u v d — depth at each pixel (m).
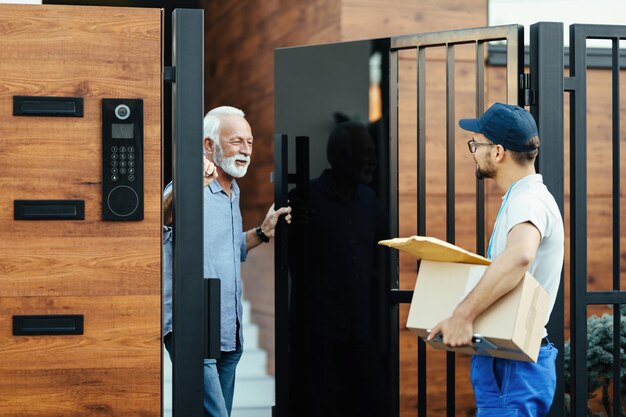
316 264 4.41
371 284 4.32
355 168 4.35
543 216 2.82
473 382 2.98
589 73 6.28
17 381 3.21
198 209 3.35
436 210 5.86
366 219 4.32
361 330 4.34
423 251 2.86
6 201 3.21
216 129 4.07
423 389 4.05
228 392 4.18
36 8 3.22
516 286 2.72
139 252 3.26
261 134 7.21
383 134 4.27
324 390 4.38
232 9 8.05
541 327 2.78
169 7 8.70
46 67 3.22
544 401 2.92
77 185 3.23
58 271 3.22
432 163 5.86
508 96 3.74
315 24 6.16
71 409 3.23
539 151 3.69
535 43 3.75
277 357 4.37
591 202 6.27
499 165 2.97
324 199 4.41
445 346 2.88
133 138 3.25
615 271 3.86
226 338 4.02
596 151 6.28
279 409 4.39
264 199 7.10
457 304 2.81
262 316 6.76
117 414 3.25
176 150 3.33
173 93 3.35
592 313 6.24
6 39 3.21
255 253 7.10
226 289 4.03
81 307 3.24
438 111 5.86
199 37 3.35
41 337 3.22
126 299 3.26
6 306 3.21
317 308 4.40
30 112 3.21
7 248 3.20
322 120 4.43
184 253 3.34
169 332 3.89
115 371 3.25
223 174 4.10
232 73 8.08
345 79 4.37
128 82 3.26
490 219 5.98
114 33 3.26
